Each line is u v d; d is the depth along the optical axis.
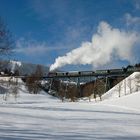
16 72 179.12
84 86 170.00
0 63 48.53
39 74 175.50
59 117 27.19
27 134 14.98
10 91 132.75
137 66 158.12
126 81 144.62
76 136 15.42
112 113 37.44
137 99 69.50
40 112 32.09
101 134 16.95
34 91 161.38
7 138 13.18
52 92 172.25
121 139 15.42
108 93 145.50
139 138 16.12
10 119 22.47
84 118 27.48
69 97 143.50
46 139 13.70
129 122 25.64
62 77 177.50
